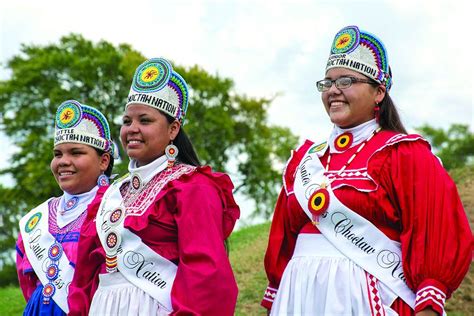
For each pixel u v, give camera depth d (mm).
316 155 4727
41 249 5746
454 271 4227
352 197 4449
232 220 4738
